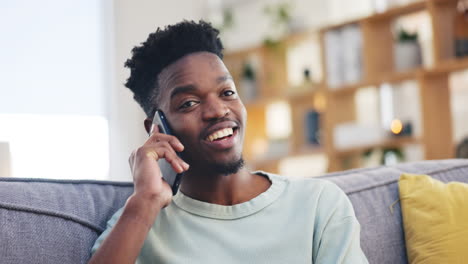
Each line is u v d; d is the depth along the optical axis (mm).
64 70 3236
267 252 1059
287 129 4430
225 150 1080
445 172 1440
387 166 1488
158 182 1044
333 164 3742
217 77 1100
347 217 1106
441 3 3174
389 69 3561
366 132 3605
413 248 1236
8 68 3043
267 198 1130
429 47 3736
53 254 990
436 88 3309
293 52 4355
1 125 2998
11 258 938
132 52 1218
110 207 1149
